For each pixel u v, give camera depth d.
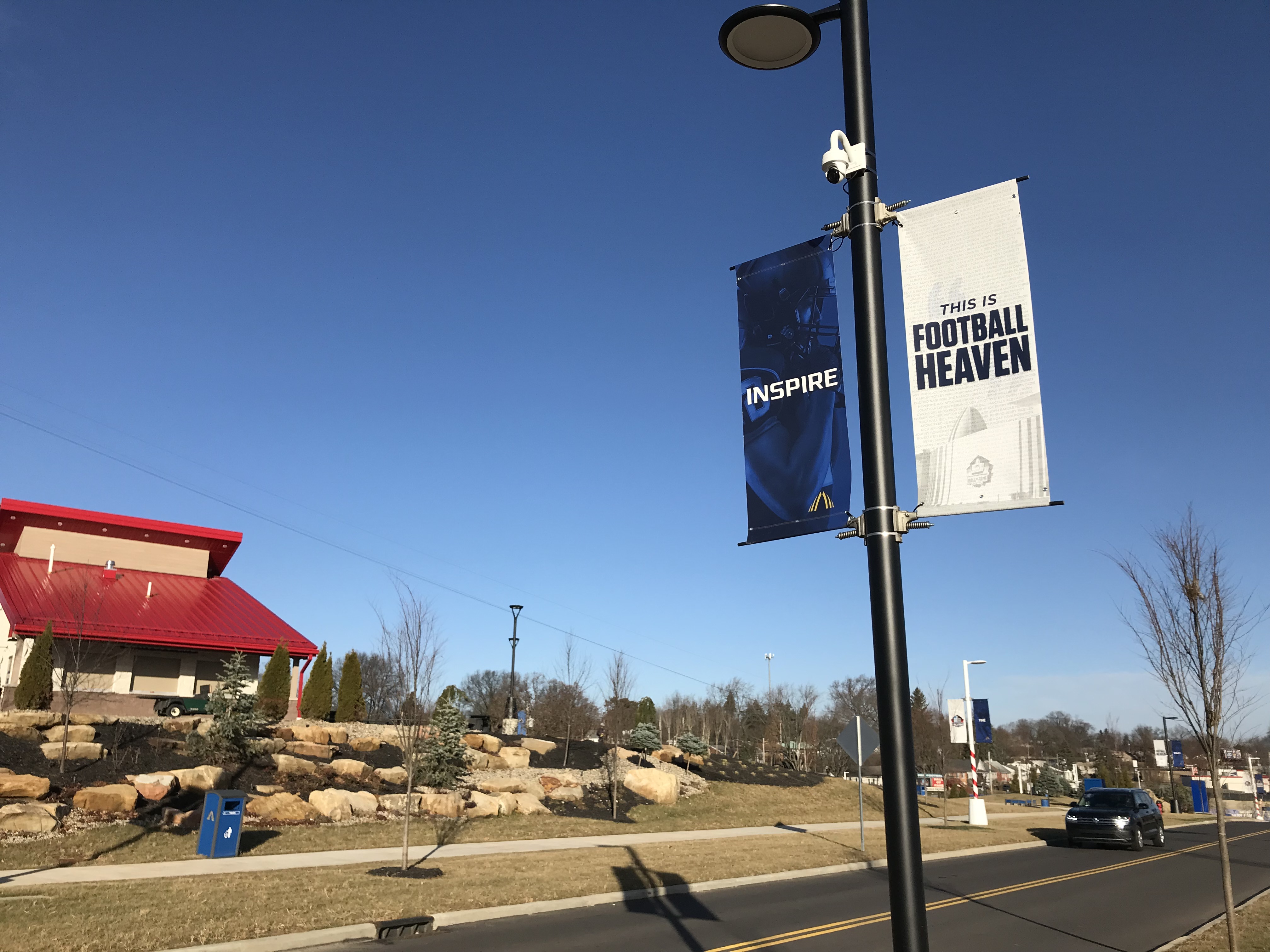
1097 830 24.64
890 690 4.11
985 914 13.73
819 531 5.02
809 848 20.88
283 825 18.50
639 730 32.75
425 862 15.68
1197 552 10.74
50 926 9.61
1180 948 10.71
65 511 37.34
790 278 5.48
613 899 13.78
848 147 4.80
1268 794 76.12
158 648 33.34
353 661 31.88
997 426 4.80
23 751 18.66
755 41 5.55
